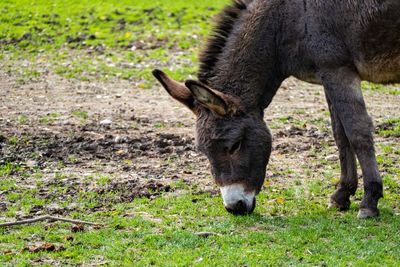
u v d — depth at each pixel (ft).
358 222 60.44
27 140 88.58
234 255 52.95
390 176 74.79
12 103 111.24
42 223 61.00
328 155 82.79
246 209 60.39
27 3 178.70
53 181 73.15
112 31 159.74
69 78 129.80
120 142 88.58
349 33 60.18
